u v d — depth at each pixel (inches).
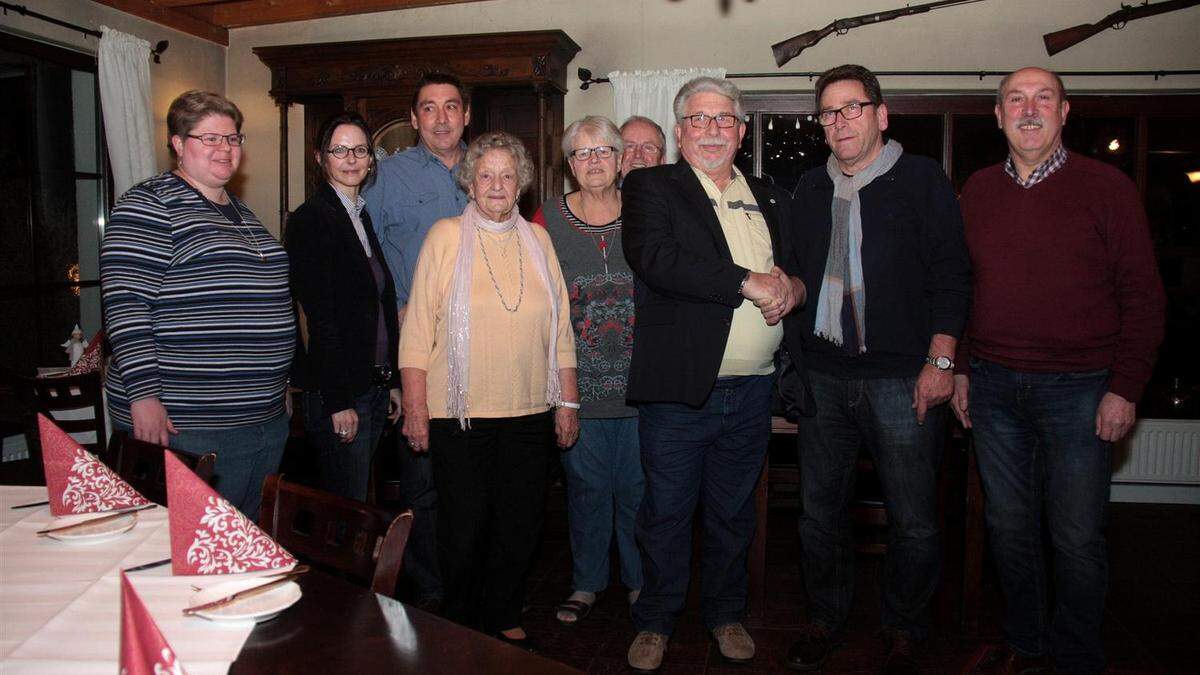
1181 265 173.3
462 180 90.9
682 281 82.4
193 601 46.2
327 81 180.7
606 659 98.0
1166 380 175.9
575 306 101.9
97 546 54.5
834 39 174.7
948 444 107.8
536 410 90.6
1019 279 85.0
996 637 106.7
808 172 96.3
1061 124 84.0
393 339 100.1
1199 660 101.6
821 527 96.5
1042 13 168.7
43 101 169.5
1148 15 156.1
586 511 108.1
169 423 78.1
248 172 202.1
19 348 166.9
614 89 180.2
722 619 97.7
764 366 91.0
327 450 96.2
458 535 87.7
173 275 78.3
